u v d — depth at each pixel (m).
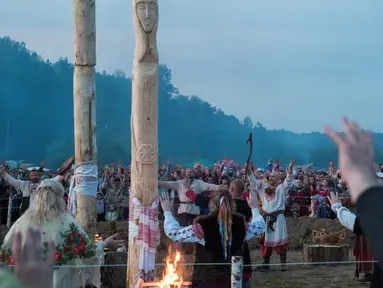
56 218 4.12
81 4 8.73
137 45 5.93
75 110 8.85
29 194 11.54
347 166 1.09
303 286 8.65
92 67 8.87
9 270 2.18
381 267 0.99
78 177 8.73
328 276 9.48
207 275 4.61
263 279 9.27
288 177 10.40
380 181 1.11
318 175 17.58
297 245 13.44
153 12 5.88
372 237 1.00
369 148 1.10
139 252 5.90
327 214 14.76
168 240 11.79
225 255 4.63
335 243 11.56
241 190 6.12
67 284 4.11
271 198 10.37
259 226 4.93
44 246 4.04
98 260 4.35
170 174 16.72
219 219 4.66
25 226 4.06
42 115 53.94
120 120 55.12
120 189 14.87
